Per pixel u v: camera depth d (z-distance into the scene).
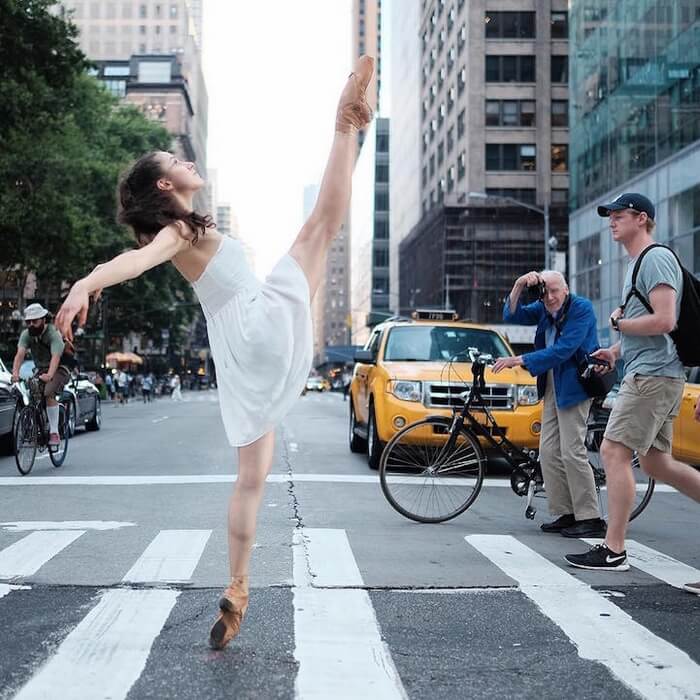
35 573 4.88
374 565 5.21
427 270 75.62
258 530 6.34
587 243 39.22
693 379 10.60
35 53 22.84
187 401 52.50
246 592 3.53
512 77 66.75
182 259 3.29
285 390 3.31
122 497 8.07
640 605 4.35
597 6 38.00
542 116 66.56
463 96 68.31
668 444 5.23
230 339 3.30
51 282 41.38
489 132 66.62
